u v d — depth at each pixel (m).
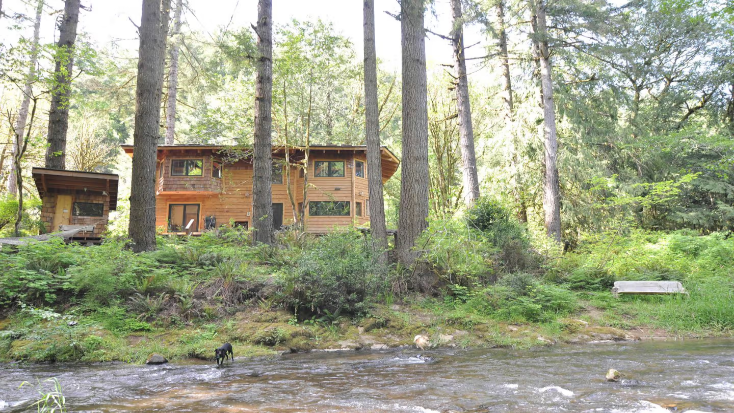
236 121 24.97
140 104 12.94
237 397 4.66
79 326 8.20
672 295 11.99
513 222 15.65
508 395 4.56
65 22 18.69
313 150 26.59
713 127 27.31
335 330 9.32
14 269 9.45
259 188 15.35
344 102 33.25
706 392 4.45
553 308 10.93
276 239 15.80
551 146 21.47
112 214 25.42
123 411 4.11
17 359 7.33
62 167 18.50
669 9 13.62
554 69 25.81
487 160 27.09
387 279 11.31
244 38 14.91
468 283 12.04
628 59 20.27
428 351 8.21
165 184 26.22
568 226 25.42
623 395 4.41
